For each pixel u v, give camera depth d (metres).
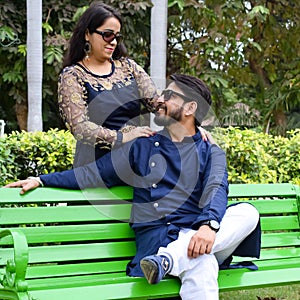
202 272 3.15
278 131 12.12
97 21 3.55
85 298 2.94
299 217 4.14
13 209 3.40
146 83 3.76
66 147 5.54
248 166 5.88
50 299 2.87
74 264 3.45
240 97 13.98
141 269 3.21
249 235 3.44
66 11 10.73
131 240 3.65
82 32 3.60
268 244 4.00
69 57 3.67
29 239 3.40
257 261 3.81
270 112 11.67
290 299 4.71
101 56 3.60
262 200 4.07
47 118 11.75
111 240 3.63
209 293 3.14
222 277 3.33
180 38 11.55
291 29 11.66
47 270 3.38
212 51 10.73
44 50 10.41
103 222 3.64
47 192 3.49
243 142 5.86
